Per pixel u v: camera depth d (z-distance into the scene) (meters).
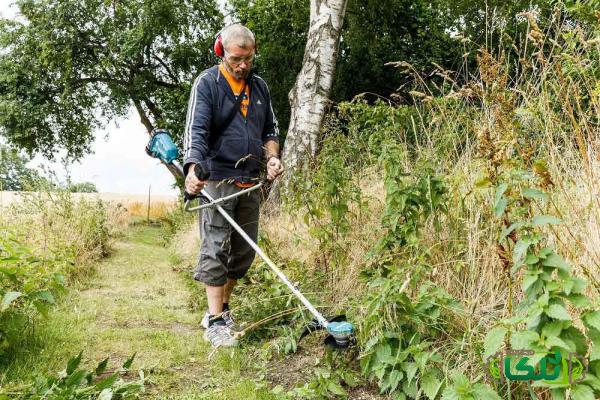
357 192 3.67
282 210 5.16
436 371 2.29
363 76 15.61
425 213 2.83
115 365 2.79
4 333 2.72
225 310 3.48
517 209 2.03
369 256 2.98
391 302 2.42
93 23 16.92
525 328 2.06
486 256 2.74
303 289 3.61
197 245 7.03
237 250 3.46
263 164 3.47
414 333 2.45
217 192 3.29
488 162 2.12
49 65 16.53
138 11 15.95
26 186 6.81
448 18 14.20
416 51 15.50
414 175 2.87
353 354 2.73
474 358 2.25
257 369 2.83
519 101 3.07
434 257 2.94
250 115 3.37
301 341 3.17
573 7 4.03
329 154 4.04
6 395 2.20
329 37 7.76
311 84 7.74
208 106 3.24
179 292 4.71
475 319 2.53
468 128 3.13
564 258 2.28
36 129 17.56
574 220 2.43
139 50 16.47
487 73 2.43
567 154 2.71
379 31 15.71
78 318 3.54
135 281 5.18
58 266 4.29
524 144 2.43
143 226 14.27
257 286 3.72
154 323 3.64
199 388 2.58
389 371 2.38
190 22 17.12
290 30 15.38
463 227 2.96
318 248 3.99
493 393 1.93
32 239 4.95
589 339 1.89
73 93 18.00
